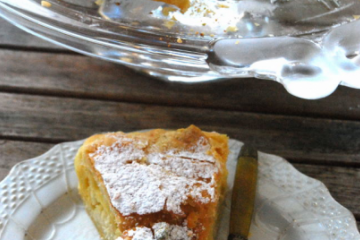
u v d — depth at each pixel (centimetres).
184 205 33
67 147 38
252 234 35
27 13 36
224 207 37
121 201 33
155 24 37
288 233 35
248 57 33
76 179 37
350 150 41
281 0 40
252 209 35
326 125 43
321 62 31
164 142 36
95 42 36
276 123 43
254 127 42
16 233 34
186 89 45
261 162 38
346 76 31
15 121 42
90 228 36
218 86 45
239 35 38
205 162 35
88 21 37
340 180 39
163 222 32
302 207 36
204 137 37
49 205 36
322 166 40
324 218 35
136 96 44
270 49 33
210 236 34
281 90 45
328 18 39
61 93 44
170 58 36
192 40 36
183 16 38
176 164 35
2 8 37
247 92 45
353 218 35
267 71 32
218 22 38
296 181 37
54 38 38
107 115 43
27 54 46
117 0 38
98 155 35
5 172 39
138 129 42
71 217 36
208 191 34
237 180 37
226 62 33
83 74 45
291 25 39
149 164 35
